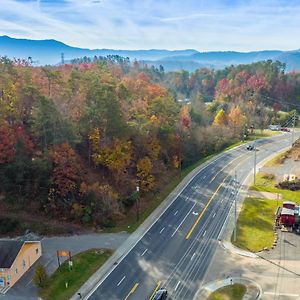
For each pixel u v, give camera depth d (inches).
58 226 2965.1
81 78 3826.3
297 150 4808.1
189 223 3107.8
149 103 4313.5
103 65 5689.0
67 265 2490.2
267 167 4439.0
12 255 2336.4
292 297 2122.3
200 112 6245.1
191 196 3673.7
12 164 3026.6
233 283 2267.5
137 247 2731.3
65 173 3029.0
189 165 4736.7
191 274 2386.8
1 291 2239.2
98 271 2433.6
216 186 3939.5
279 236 2834.6
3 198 3100.4
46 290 2239.2
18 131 3080.7
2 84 3368.6
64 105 3415.4
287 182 3855.8
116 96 3558.1
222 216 3225.9
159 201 3543.3
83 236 2896.2
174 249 2701.8
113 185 3353.8
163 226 3056.1
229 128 5959.6
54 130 3129.9
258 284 2253.9
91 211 3041.3
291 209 3024.1
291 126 6924.2
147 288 2246.6
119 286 2271.2
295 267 2427.4
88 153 3425.2
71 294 2204.7
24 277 2379.4
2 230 2938.0
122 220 3127.5
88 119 3314.5
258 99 7716.5
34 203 3093.0
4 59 4483.3
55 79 3796.8
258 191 3754.9
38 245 2593.5
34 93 3358.8
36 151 3144.7
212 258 2571.4
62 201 3068.4
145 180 3540.8
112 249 2701.8
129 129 3494.1
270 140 5841.5
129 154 3425.2
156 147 3799.2
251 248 2682.1
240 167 4549.7
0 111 3142.2
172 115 4355.3
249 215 3203.7
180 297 2154.3
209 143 5383.9
